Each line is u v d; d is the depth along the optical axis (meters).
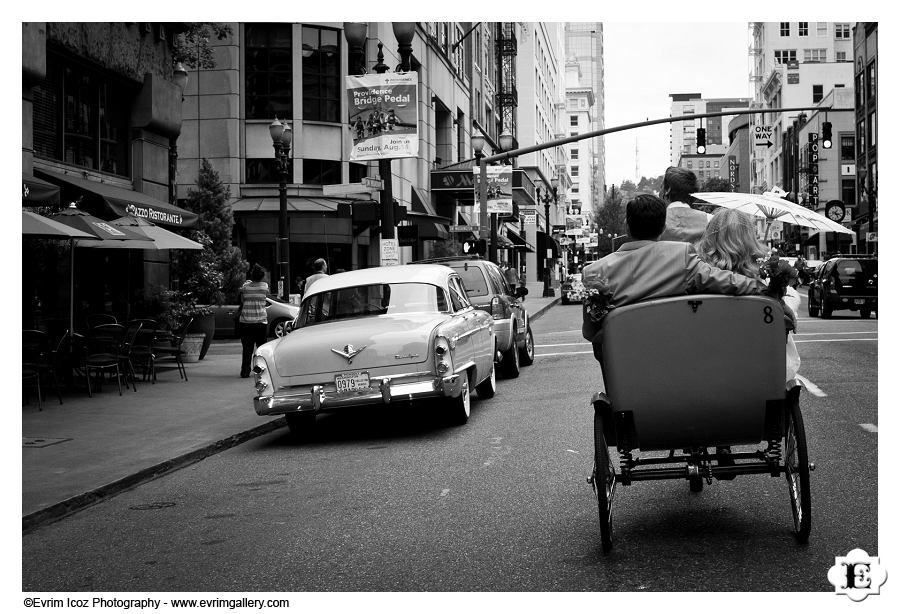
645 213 5.46
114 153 18.27
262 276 16.14
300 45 34.44
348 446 9.59
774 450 5.69
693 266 5.33
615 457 8.16
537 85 93.38
